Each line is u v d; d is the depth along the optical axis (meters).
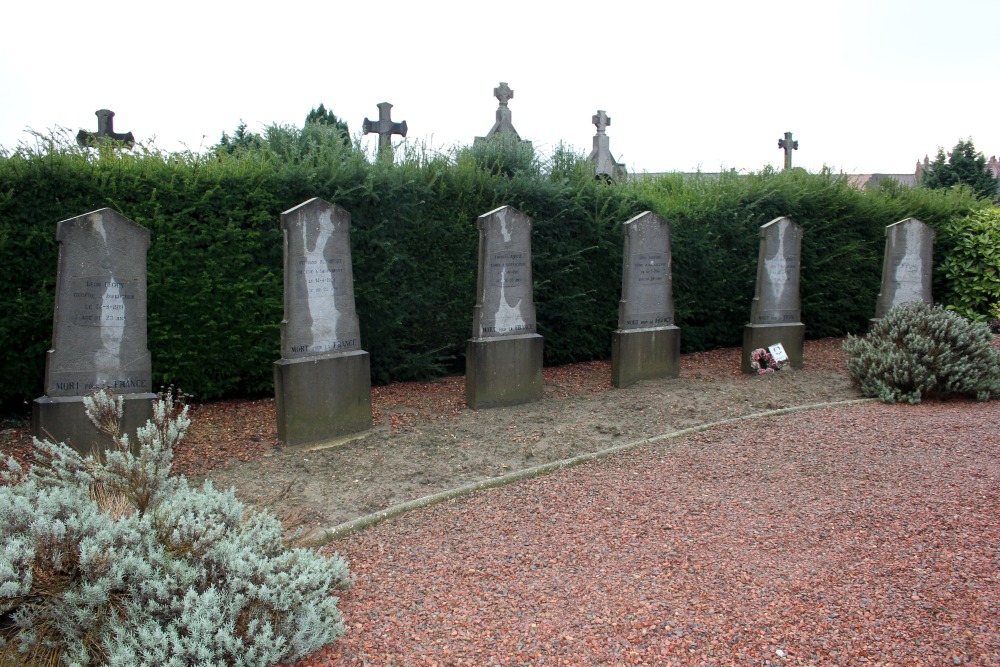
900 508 4.37
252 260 7.04
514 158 9.78
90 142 7.03
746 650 2.93
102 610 2.69
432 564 3.72
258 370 7.25
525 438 6.09
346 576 3.28
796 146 18.19
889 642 2.98
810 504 4.46
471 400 7.12
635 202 9.49
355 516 4.46
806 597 3.34
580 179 9.59
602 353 9.84
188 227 6.71
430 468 5.36
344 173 7.43
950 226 12.71
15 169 5.99
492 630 3.08
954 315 7.93
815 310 11.34
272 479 5.15
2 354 6.18
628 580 3.51
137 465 3.29
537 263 8.78
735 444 5.79
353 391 6.23
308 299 5.98
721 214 10.20
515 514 4.39
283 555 3.07
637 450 5.70
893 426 6.23
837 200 11.34
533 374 7.42
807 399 7.46
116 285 5.44
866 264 11.77
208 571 2.92
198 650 2.56
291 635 2.83
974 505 4.40
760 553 3.79
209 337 6.91
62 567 2.73
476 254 8.49
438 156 8.39
